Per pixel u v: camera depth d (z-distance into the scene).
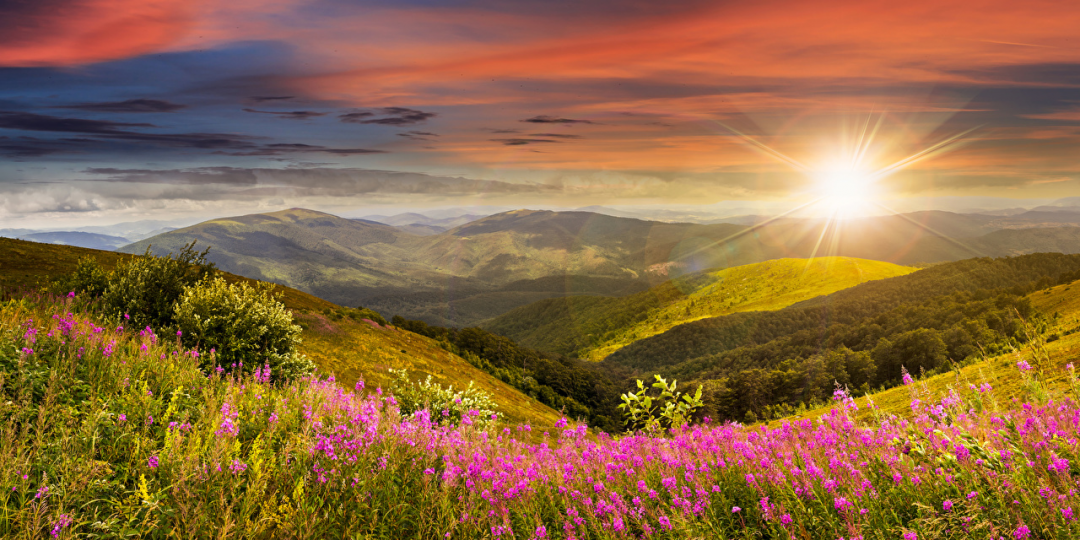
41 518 4.02
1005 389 4.74
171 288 13.62
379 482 5.55
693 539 4.09
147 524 4.33
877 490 4.33
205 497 4.71
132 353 8.20
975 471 3.97
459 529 4.95
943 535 3.68
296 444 5.95
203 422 6.12
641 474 5.38
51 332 7.74
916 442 4.65
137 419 5.96
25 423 5.31
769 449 5.36
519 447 6.80
